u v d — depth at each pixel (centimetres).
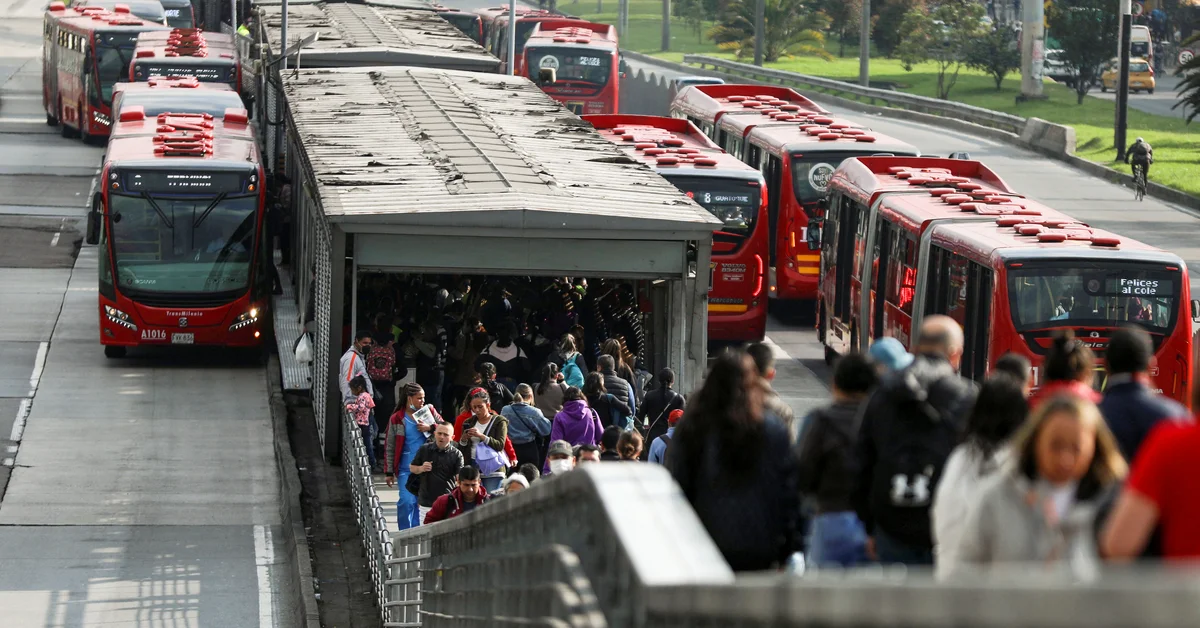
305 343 6631
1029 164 13788
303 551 4872
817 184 8388
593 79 13875
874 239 6750
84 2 16288
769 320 8944
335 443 5922
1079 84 18388
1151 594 719
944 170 7181
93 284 9338
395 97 7912
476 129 6925
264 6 13338
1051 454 1499
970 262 5519
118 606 4503
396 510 5116
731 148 9588
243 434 6481
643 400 4941
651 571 1320
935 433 1902
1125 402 1934
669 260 5312
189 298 7538
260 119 11100
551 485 1881
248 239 7638
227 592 4672
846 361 2003
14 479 5741
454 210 5212
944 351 1959
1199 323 5722
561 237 5266
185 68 12019
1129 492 1214
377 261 5338
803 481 1950
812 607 967
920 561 1928
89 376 7344
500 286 5975
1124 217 11156
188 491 5709
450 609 3061
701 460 1912
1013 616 770
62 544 5062
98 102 14125
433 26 12431
